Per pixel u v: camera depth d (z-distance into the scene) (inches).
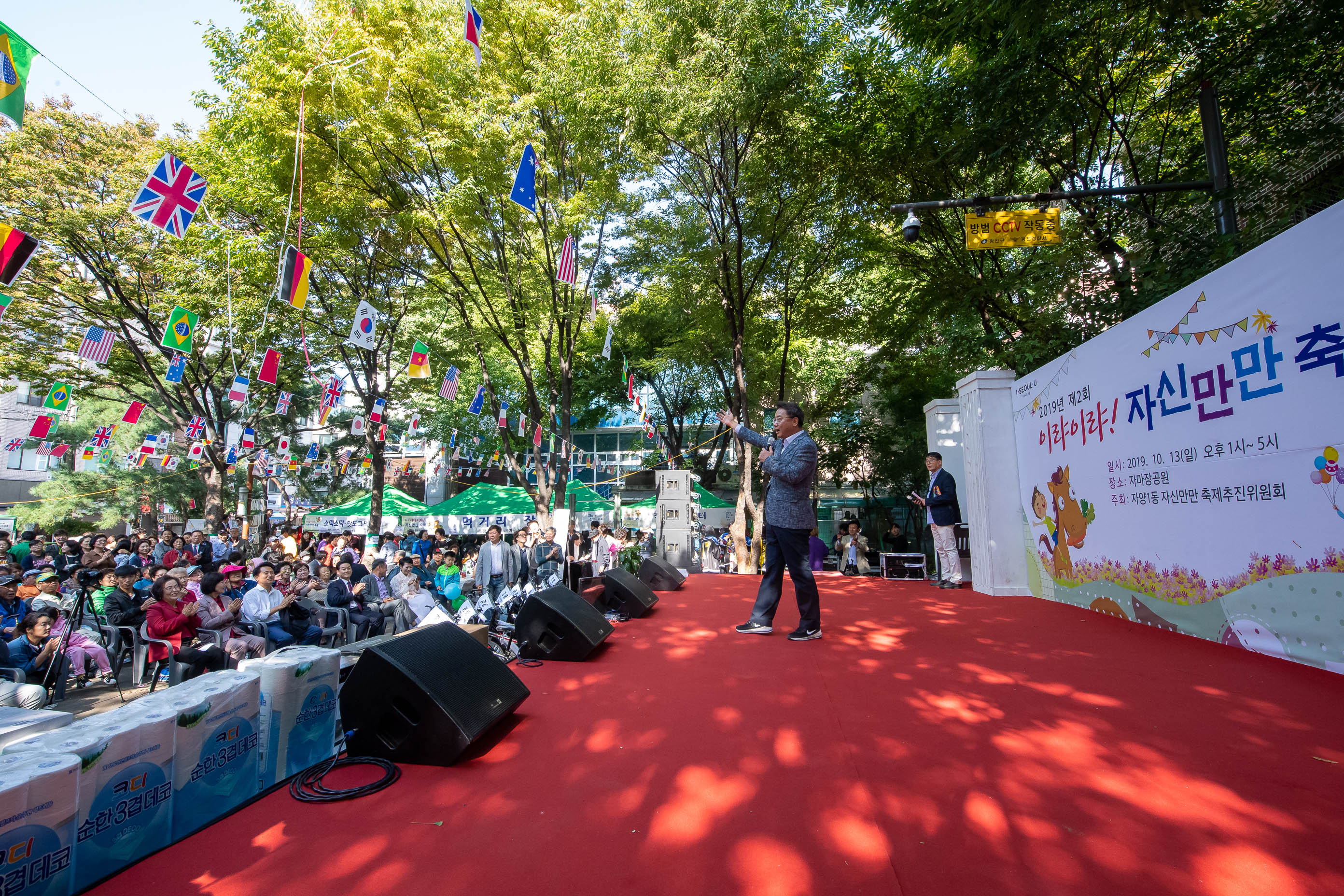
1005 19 298.4
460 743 96.6
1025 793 84.0
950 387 738.8
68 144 572.1
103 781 69.8
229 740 85.9
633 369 896.9
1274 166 321.4
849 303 633.0
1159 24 304.5
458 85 467.5
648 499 1067.3
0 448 1057.5
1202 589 171.5
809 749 100.4
